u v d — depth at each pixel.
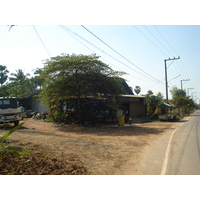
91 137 10.92
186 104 41.81
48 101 16.97
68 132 12.73
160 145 9.07
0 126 14.70
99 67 15.69
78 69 15.36
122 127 15.96
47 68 15.65
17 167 5.00
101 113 18.67
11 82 35.88
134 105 27.72
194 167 5.78
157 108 26.31
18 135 10.66
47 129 13.92
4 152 5.42
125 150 7.96
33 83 36.97
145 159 6.66
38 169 5.08
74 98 16.53
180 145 9.09
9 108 14.12
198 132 13.62
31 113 25.28
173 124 19.58
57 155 6.62
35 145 8.01
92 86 15.27
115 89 16.23
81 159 6.39
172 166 5.87
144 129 14.86
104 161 6.33
